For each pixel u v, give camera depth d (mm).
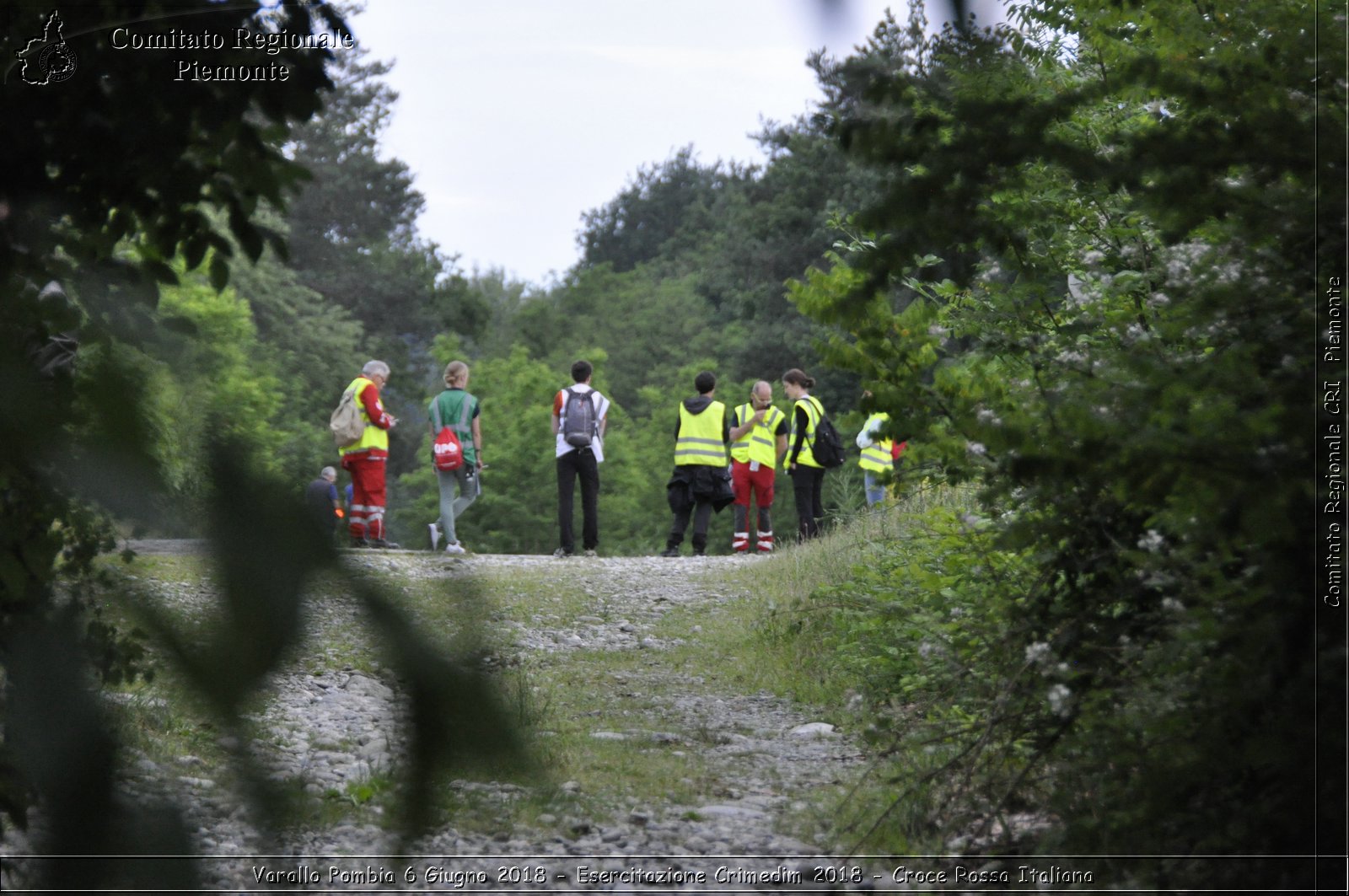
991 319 17062
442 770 2049
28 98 2736
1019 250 15164
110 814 2020
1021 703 14547
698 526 55156
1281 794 10320
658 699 25594
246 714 1979
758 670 28344
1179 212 10469
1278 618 9852
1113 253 16828
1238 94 11922
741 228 164250
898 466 15984
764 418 57188
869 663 25906
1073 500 13945
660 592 40219
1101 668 13953
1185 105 12766
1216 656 11305
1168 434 9555
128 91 2777
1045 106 8930
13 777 2064
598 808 16109
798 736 22797
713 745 21719
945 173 8305
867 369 14617
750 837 16000
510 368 151125
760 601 36469
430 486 141250
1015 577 18281
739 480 57125
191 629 1978
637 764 18719
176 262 3256
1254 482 9109
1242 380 10734
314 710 6191
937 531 20938
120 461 2018
